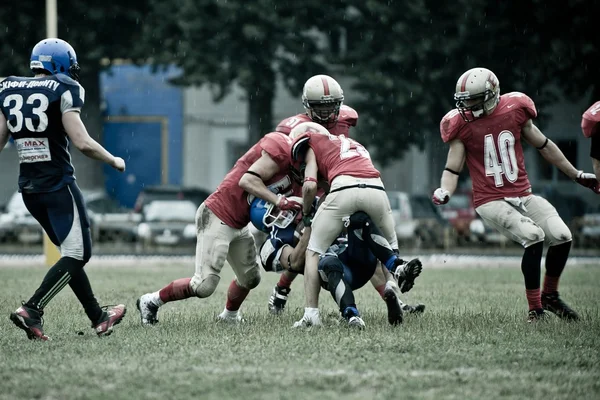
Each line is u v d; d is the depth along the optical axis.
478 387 15.60
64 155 20.53
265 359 17.88
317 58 85.00
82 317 24.66
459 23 78.25
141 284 36.06
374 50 80.69
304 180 21.97
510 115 24.30
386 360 17.73
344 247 22.92
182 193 74.88
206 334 20.98
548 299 24.81
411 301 29.39
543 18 77.50
